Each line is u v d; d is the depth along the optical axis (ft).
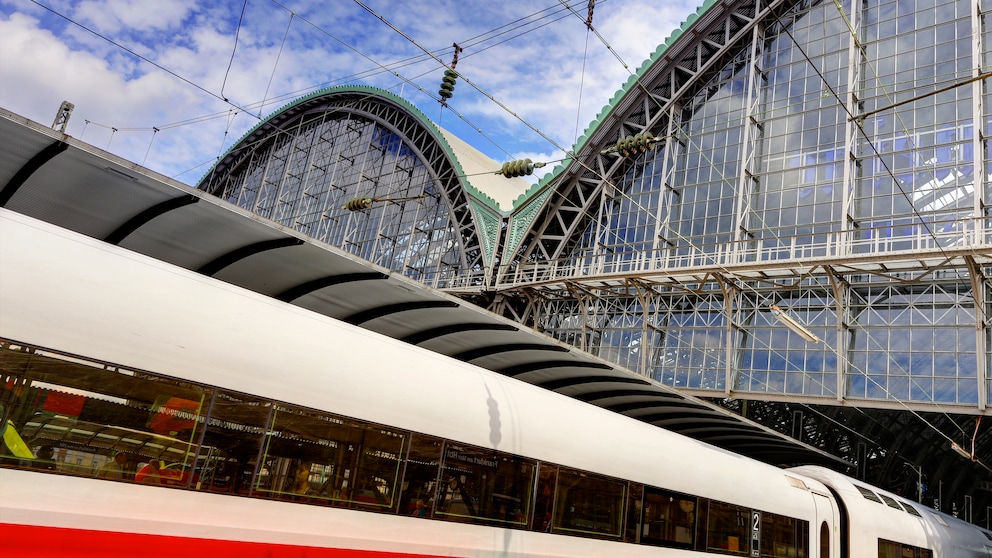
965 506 204.95
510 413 39.81
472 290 163.84
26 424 23.09
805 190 134.72
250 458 28.30
